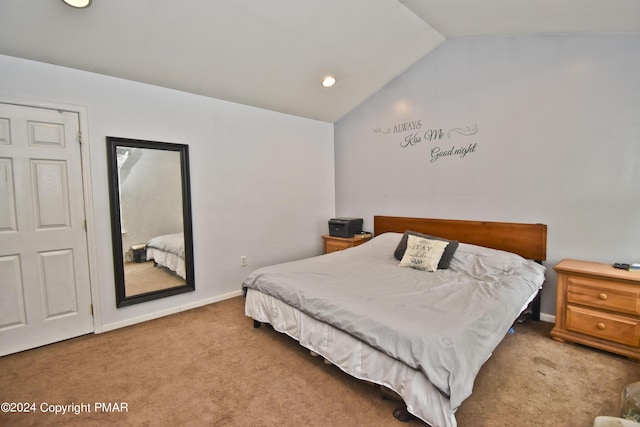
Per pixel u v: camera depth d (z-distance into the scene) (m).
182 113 3.16
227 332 2.72
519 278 2.45
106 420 1.69
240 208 3.67
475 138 3.25
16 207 2.37
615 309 2.24
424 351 1.51
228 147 3.53
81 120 2.59
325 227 4.64
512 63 2.98
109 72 2.67
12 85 2.30
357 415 1.71
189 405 1.81
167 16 2.26
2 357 2.33
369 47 3.13
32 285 2.45
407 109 3.77
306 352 2.38
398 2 2.62
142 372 2.13
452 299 2.04
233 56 2.81
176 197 3.15
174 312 3.18
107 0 2.05
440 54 3.44
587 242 2.68
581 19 2.33
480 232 3.25
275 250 4.05
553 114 2.79
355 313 1.87
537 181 2.90
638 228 2.46
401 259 3.06
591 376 2.03
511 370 2.11
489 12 2.52
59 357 2.32
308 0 2.39
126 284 2.86
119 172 2.79
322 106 4.07
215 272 3.48
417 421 1.66
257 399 1.85
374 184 4.19
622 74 2.46
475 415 1.70
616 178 2.53
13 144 2.33
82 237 2.64
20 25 2.08
